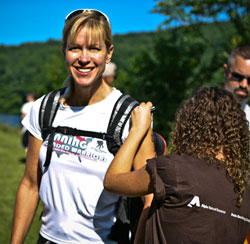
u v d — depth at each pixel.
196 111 1.45
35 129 1.72
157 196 1.31
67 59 1.62
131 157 1.47
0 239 3.64
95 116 1.61
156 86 7.60
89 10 1.62
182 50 7.80
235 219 1.32
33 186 1.79
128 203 1.62
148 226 1.39
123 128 1.56
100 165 1.55
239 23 6.58
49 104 1.70
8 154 9.05
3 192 5.36
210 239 1.27
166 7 6.95
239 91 2.34
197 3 6.64
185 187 1.29
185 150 1.41
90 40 1.57
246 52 2.30
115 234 1.58
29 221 1.80
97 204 1.56
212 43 7.22
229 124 1.40
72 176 1.58
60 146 1.62
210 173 1.33
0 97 98.94
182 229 1.28
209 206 1.28
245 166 1.39
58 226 1.60
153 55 8.16
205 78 7.31
